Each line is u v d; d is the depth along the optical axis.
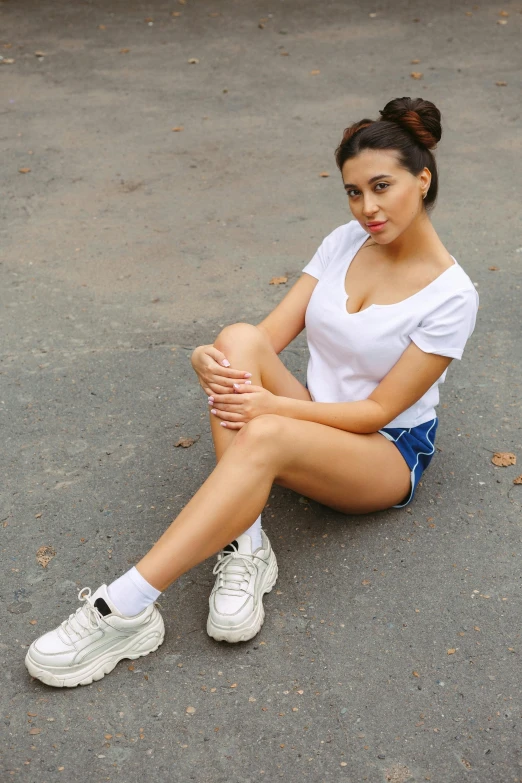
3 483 3.34
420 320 2.69
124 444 3.54
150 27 9.52
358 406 2.73
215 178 6.05
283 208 5.61
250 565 2.66
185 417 3.71
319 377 2.96
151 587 2.49
